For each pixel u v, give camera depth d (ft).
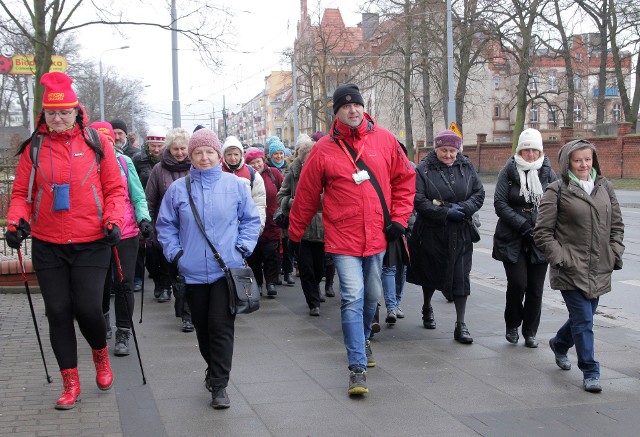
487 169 162.50
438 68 127.95
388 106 193.98
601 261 17.43
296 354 20.80
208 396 16.87
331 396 16.90
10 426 14.65
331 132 18.02
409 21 120.98
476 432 14.56
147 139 28.96
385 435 14.42
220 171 16.57
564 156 17.81
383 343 22.13
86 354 20.49
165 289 28.99
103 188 16.30
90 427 14.69
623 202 82.43
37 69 45.98
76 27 45.98
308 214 18.37
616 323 24.95
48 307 15.83
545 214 17.80
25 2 45.80
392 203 18.51
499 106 238.68
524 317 21.49
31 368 18.89
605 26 130.21
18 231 15.42
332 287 30.45
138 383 17.85
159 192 25.14
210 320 15.99
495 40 119.14
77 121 16.10
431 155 22.54
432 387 17.58
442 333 23.40
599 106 144.77
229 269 15.81
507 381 18.04
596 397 16.79
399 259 19.33
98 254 16.06
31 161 15.71
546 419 15.30
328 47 168.76
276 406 16.17
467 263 22.18
